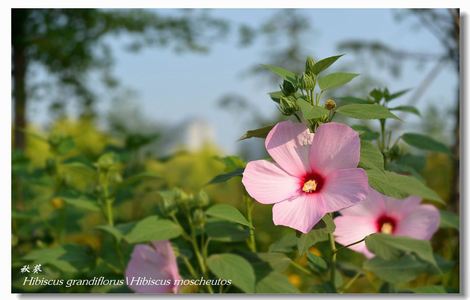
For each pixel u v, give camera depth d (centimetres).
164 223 130
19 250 193
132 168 217
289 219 109
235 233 133
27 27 260
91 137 361
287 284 128
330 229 111
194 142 572
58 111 301
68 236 222
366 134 140
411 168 144
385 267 146
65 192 166
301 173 113
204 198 132
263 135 117
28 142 318
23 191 219
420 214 147
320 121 113
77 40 275
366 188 107
